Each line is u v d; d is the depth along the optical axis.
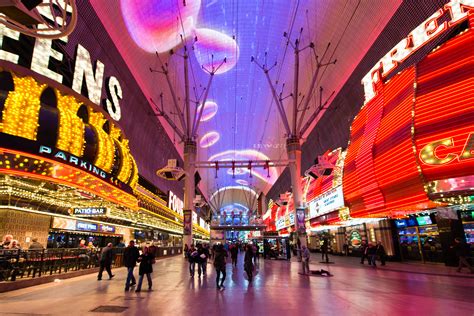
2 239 15.62
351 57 26.73
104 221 26.47
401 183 15.55
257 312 6.52
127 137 28.75
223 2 36.88
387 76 20.08
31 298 7.87
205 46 40.25
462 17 14.68
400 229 21.22
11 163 11.04
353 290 9.69
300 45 35.78
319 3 28.78
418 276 13.38
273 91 35.09
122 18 23.41
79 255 13.96
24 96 12.43
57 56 17.08
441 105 13.82
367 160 19.12
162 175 25.27
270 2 35.78
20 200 16.48
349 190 22.09
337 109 31.11
